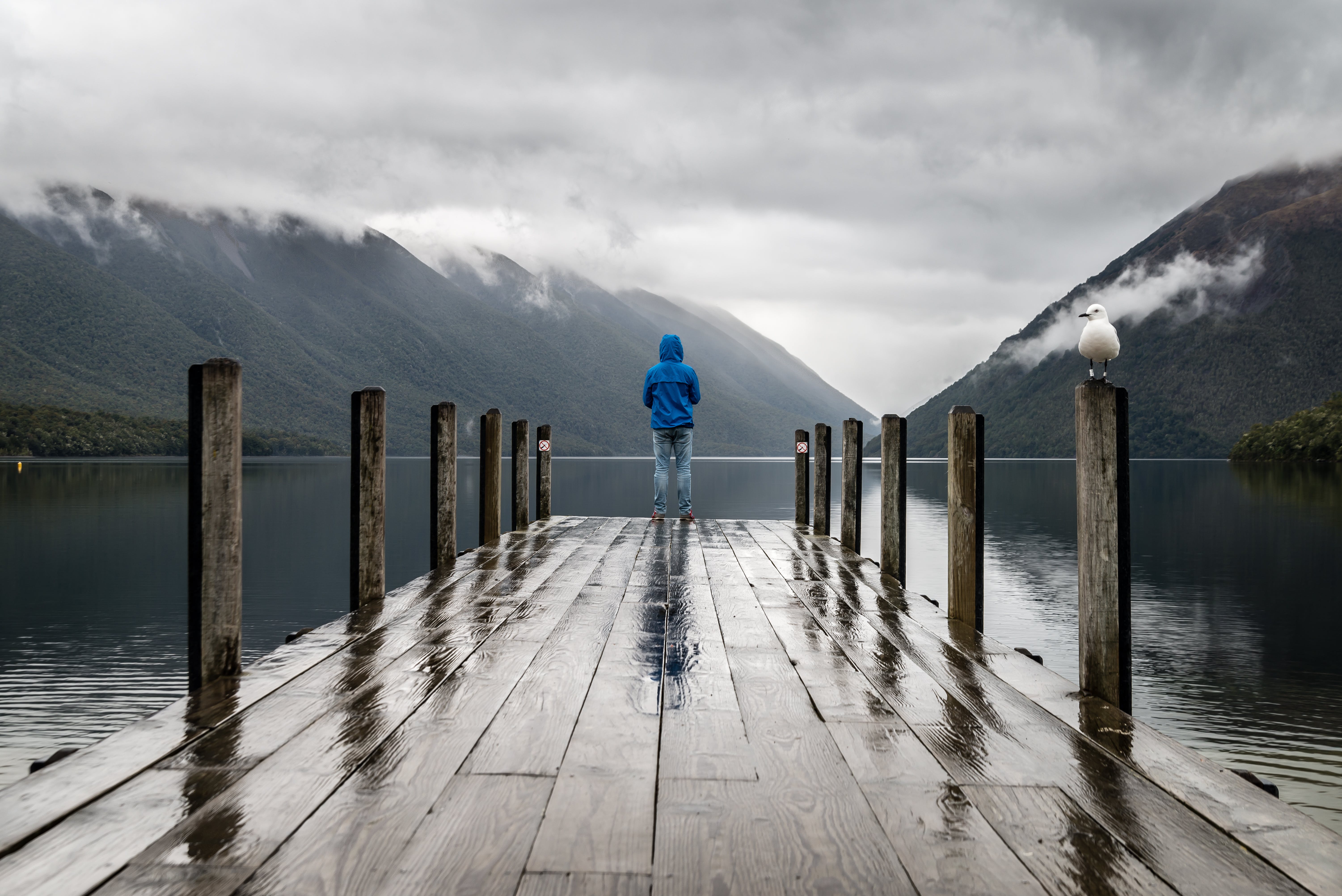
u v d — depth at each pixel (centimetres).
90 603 1388
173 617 1288
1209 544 2288
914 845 177
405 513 2916
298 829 181
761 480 6250
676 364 913
